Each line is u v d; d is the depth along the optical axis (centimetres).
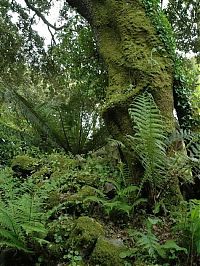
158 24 575
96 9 623
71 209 436
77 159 650
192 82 673
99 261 333
